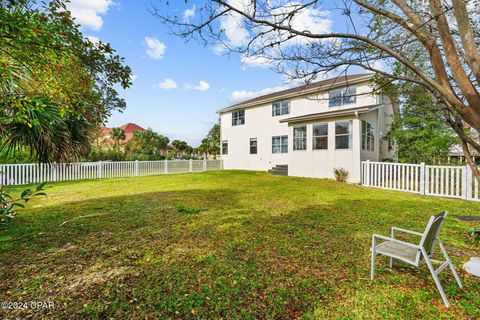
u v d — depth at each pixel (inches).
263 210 224.7
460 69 69.7
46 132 142.2
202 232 162.7
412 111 360.5
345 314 81.3
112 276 105.6
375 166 374.6
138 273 108.3
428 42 76.8
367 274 108.0
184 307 84.7
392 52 80.8
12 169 409.7
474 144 86.0
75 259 121.8
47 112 132.4
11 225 175.5
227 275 106.7
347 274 108.0
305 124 501.7
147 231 164.4
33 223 180.7
